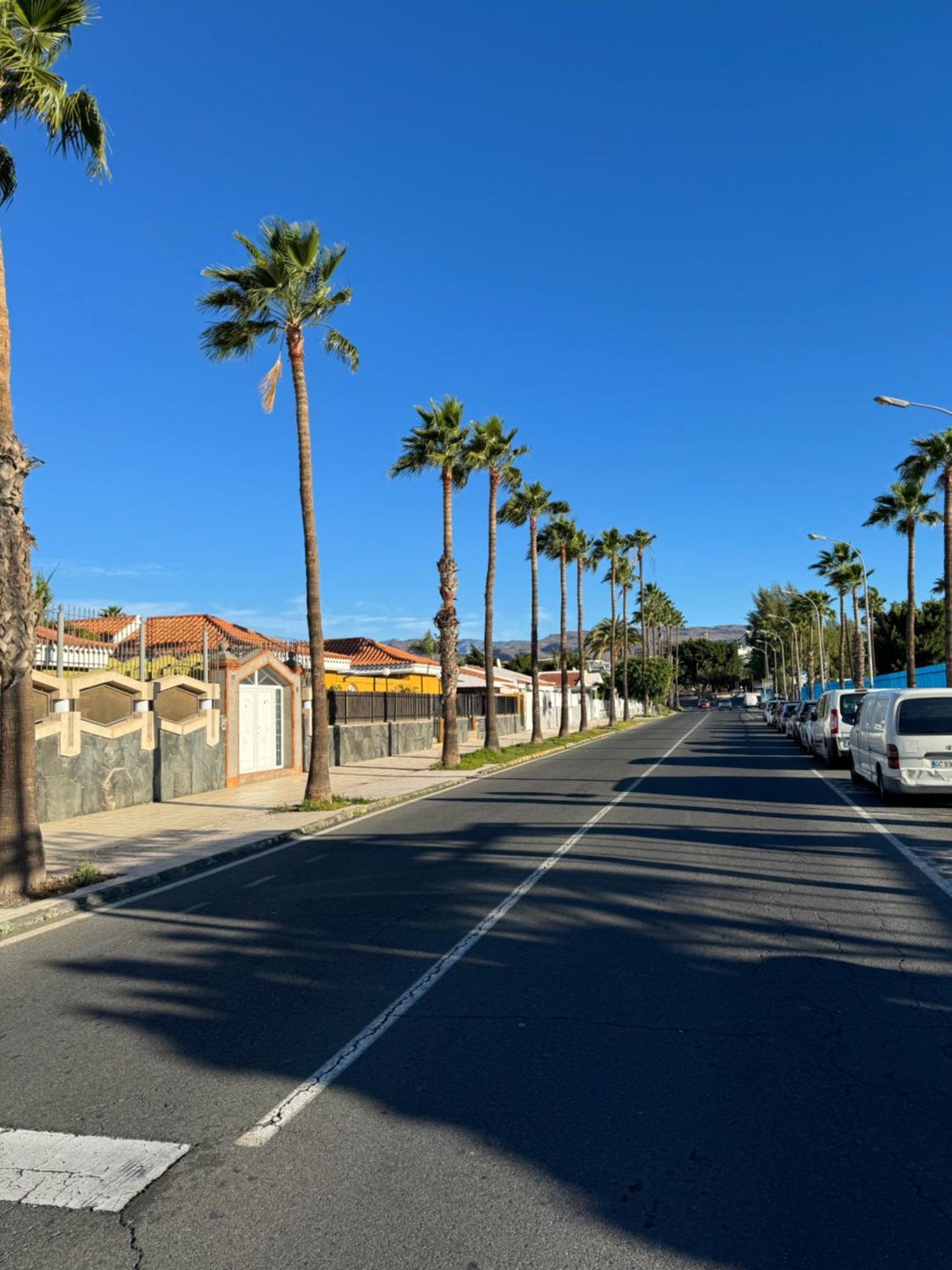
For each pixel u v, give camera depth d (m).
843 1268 3.17
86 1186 3.80
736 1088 4.62
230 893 10.19
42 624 19.97
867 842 12.04
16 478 9.80
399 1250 3.31
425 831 14.58
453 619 28.19
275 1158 4.00
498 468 33.53
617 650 110.88
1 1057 5.30
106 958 7.55
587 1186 3.71
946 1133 4.12
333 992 6.34
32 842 9.83
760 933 7.58
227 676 22.12
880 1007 5.79
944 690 15.81
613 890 9.31
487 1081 4.77
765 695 127.62
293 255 17.14
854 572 62.00
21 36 9.80
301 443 18.11
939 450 35.78
